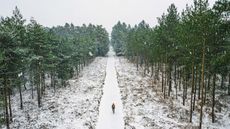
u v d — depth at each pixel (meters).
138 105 31.08
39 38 32.03
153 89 40.78
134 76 54.88
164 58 37.00
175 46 31.58
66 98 36.09
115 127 23.47
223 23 19.92
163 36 33.25
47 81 51.59
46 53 33.62
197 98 34.28
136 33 70.81
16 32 26.53
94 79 52.41
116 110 29.25
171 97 35.28
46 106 32.38
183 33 25.97
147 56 56.84
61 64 42.56
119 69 67.75
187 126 23.66
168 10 34.94
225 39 21.44
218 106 30.55
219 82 41.75
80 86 45.00
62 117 26.94
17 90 43.59
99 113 28.19
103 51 112.12
